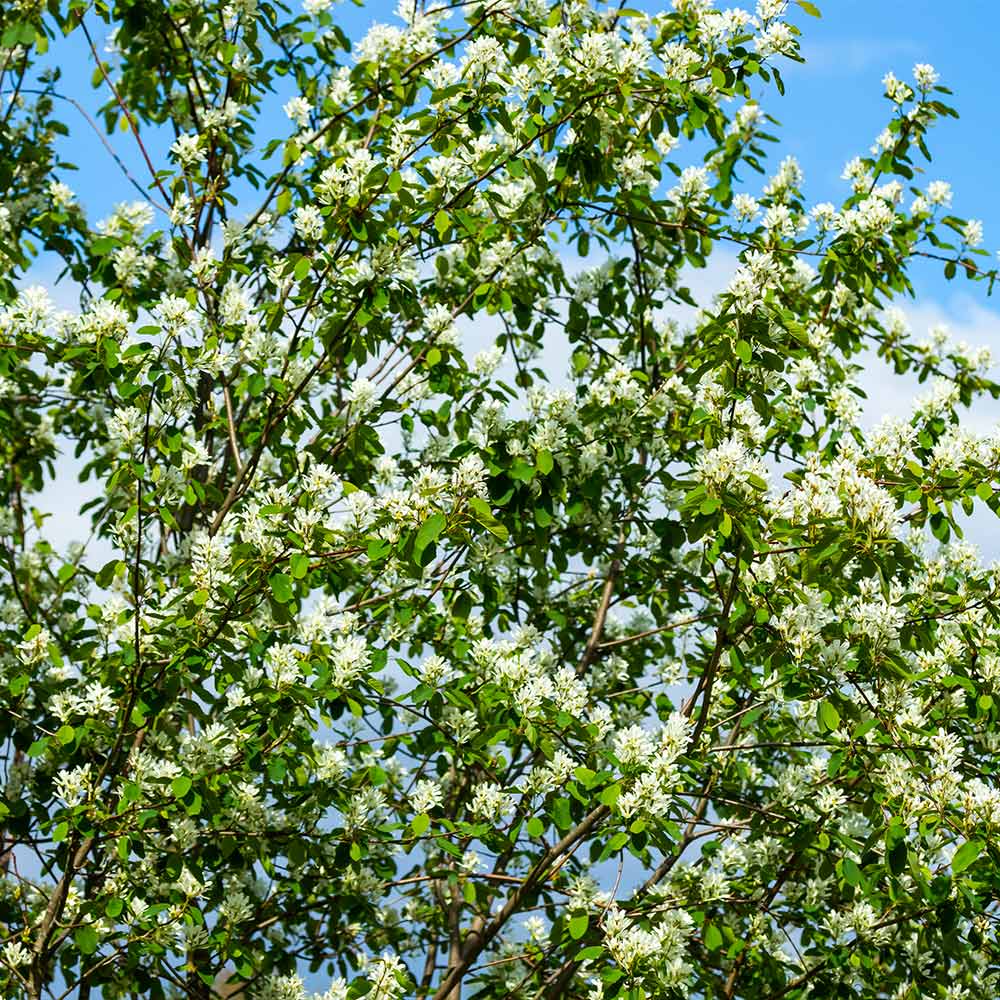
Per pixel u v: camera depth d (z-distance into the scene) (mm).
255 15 6141
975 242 6648
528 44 5516
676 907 5059
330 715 5055
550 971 5922
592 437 5926
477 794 5105
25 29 5383
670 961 4832
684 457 6172
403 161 5594
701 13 5961
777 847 5797
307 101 6781
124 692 4891
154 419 4957
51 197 7328
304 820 5422
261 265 6703
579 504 5652
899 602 4711
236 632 5000
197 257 5582
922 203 6812
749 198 6594
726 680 5766
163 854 5133
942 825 4547
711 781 5305
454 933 6391
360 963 6434
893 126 6469
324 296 5191
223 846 5000
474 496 4492
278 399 5578
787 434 6277
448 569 5277
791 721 5672
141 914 4863
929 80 6371
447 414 5754
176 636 4656
